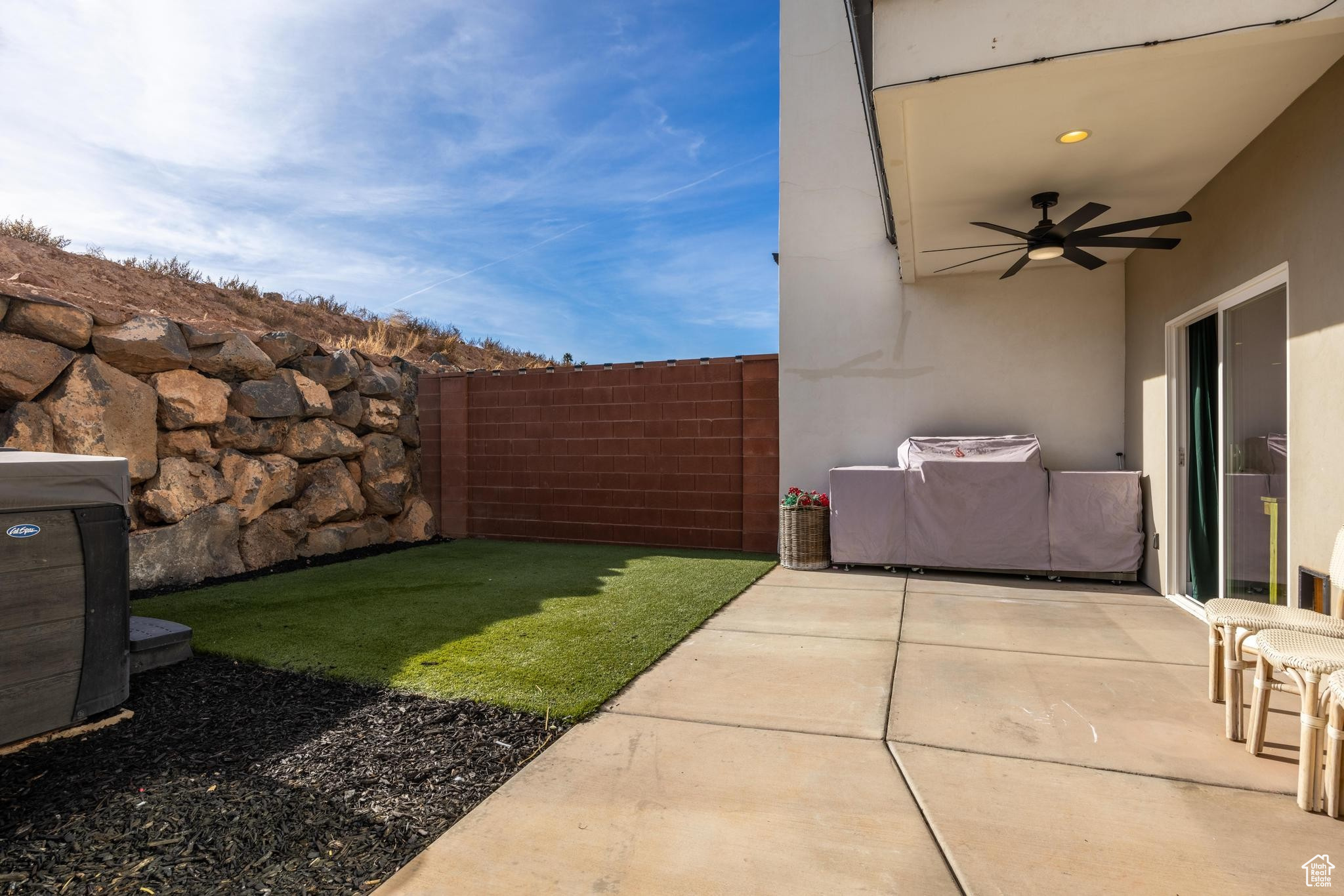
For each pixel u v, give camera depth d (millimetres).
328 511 7570
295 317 13484
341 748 2721
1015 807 2295
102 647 3041
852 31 3680
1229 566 4617
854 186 7359
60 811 2229
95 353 5547
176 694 3312
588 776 2508
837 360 7402
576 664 3760
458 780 2471
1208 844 2062
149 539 5746
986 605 5297
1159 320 5652
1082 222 4355
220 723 2975
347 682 3473
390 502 8461
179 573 5965
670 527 8281
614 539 8523
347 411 7949
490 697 3250
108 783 2430
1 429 4867
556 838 2100
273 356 7121
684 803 2316
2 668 2693
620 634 4359
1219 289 4504
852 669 3750
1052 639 4352
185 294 11969
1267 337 4145
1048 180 4652
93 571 3018
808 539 6773
